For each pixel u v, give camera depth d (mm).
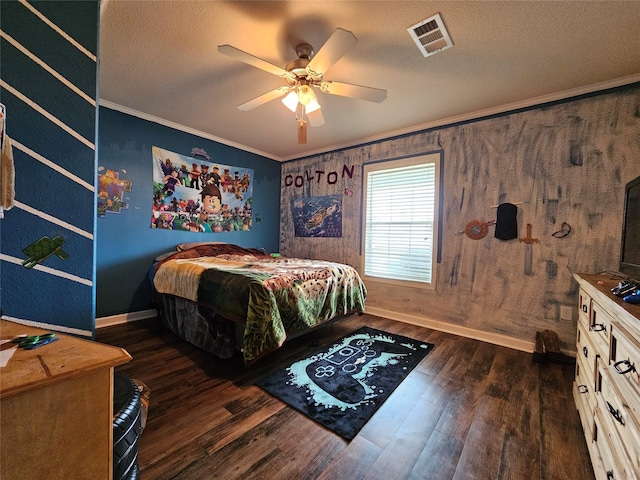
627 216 1528
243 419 1568
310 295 2463
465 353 2508
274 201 4797
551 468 1275
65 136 1029
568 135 2447
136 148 3166
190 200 3682
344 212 4051
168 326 2842
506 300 2746
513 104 2680
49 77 997
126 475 774
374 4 1564
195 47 1966
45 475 538
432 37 1819
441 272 3148
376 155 3713
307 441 1416
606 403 1138
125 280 3152
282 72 1841
